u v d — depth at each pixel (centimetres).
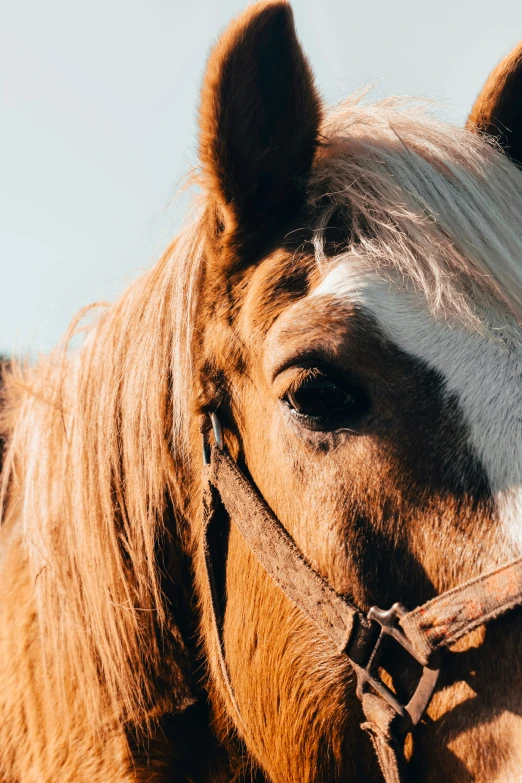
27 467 205
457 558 133
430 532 136
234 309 166
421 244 143
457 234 145
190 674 188
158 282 188
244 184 160
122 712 183
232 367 166
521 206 155
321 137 166
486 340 136
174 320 179
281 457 154
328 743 158
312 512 149
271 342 148
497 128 173
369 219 150
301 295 151
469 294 140
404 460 138
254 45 151
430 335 137
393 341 138
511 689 129
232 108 154
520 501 128
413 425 137
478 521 131
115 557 185
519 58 169
